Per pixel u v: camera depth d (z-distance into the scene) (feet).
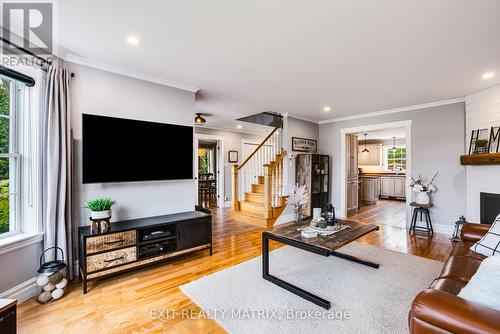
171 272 8.67
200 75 9.86
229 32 6.70
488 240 6.64
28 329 5.60
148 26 6.41
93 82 8.66
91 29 6.56
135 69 9.27
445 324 3.24
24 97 7.14
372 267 9.00
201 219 10.00
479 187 11.48
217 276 8.30
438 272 8.60
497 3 5.35
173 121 10.68
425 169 14.33
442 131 13.70
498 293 3.37
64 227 7.55
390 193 28.89
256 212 16.99
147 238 8.65
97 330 5.59
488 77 9.87
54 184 7.34
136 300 6.83
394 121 15.57
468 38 6.89
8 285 6.41
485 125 11.33
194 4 5.50
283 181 17.10
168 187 10.57
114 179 8.69
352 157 20.54
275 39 7.06
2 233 6.75
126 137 9.00
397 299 6.82
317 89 11.59
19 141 7.13
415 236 13.23
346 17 5.98
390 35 6.79
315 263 9.39
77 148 8.36
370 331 5.47
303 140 18.28
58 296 6.82
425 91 11.81
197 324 5.81
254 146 25.70
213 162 28.94
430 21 6.10
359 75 9.78
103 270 7.61
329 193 18.93
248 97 12.96
